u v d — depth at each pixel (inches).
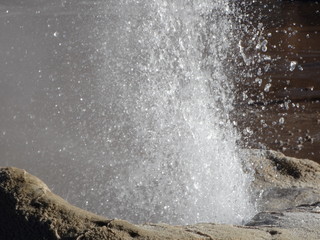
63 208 311.7
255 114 800.3
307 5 1456.7
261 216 368.8
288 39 1175.0
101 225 300.0
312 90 905.5
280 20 1320.1
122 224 297.7
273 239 307.7
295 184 477.1
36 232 305.9
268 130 749.9
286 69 1000.2
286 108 828.0
